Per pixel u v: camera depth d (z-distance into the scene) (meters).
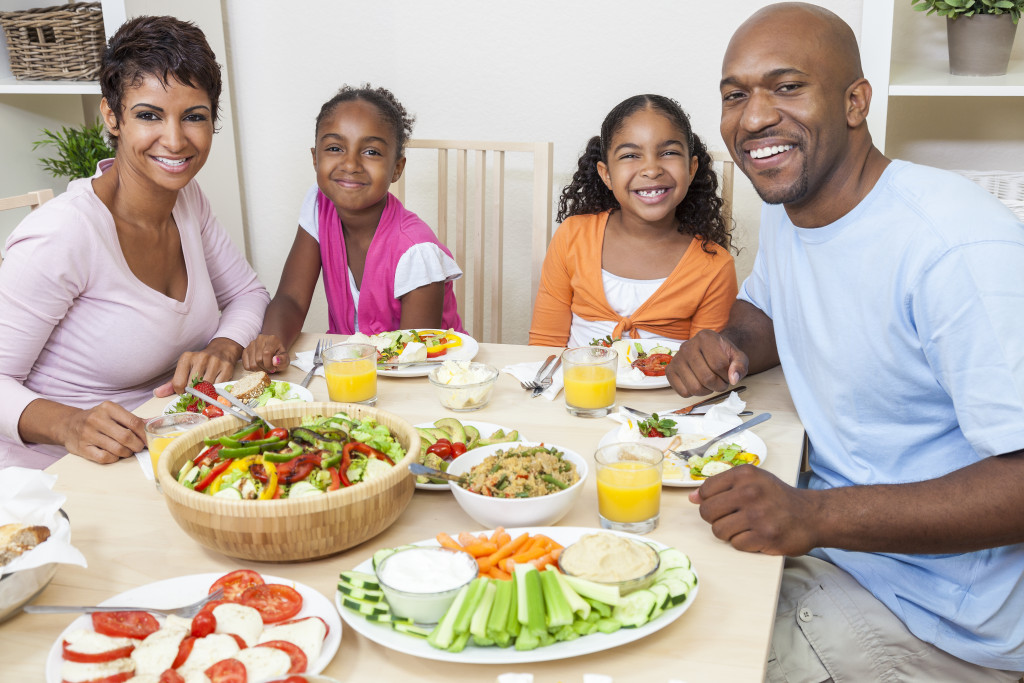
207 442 0.99
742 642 0.79
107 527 1.01
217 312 1.73
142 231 1.55
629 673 0.76
